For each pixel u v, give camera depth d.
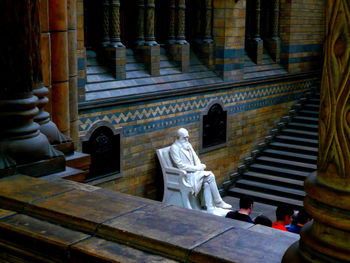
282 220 7.48
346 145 1.82
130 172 12.08
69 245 2.66
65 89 6.20
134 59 12.50
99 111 11.05
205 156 14.36
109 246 2.63
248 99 15.70
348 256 1.86
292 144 16.69
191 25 14.56
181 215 2.91
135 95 11.68
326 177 1.89
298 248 2.12
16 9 3.93
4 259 3.03
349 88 1.78
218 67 14.54
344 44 1.76
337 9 1.76
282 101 17.31
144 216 2.89
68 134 6.34
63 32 6.05
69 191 3.43
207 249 2.41
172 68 13.43
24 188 3.52
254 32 16.19
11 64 3.99
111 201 3.19
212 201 12.55
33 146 4.14
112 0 11.55
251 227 2.79
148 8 12.43
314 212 1.92
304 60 18.09
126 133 11.80
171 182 12.42
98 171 11.20
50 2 5.90
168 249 2.48
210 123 14.32
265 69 16.47
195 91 13.41
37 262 2.84
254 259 2.31
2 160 3.90
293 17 17.03
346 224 1.83
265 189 14.97
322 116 1.90
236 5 14.41
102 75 11.52
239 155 15.71
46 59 5.83
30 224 2.98
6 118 4.00
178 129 13.23
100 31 11.75
